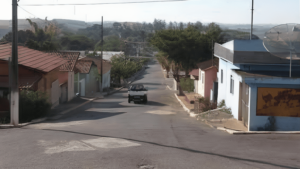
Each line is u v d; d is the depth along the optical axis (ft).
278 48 41.19
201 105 68.95
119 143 26.86
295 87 37.96
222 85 65.87
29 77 66.59
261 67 48.14
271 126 38.86
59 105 88.94
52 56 86.53
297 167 18.44
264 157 21.21
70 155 21.67
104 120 53.62
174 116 62.64
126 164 19.24
